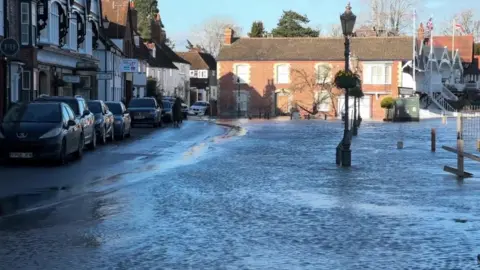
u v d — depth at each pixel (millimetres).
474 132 37688
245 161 20531
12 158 18250
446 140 31844
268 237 9289
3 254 8195
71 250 8422
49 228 9828
